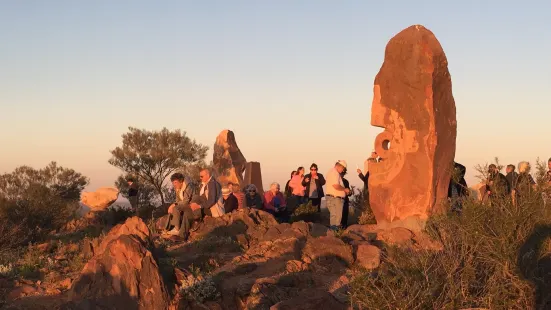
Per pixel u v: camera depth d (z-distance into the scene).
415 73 14.80
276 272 12.20
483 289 10.19
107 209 24.56
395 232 14.16
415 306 9.44
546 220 11.18
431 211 14.55
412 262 10.21
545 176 11.73
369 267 12.31
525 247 11.01
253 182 30.34
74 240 17.50
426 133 14.71
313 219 20.69
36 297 11.33
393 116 15.18
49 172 36.72
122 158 37.47
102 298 10.72
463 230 11.10
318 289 10.98
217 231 15.36
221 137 32.22
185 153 38.16
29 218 20.11
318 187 21.97
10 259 14.39
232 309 11.20
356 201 22.50
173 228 15.77
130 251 11.01
